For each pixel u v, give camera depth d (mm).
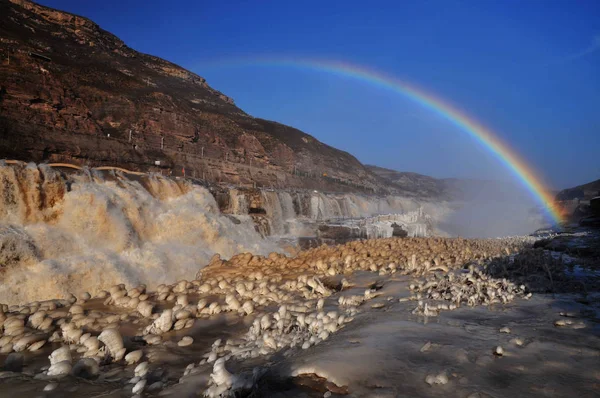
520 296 6855
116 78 69625
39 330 6234
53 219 13258
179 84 127688
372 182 115125
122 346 5219
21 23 91688
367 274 10266
